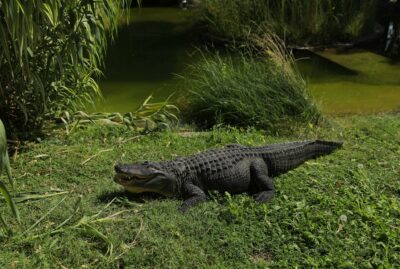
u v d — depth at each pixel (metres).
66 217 4.29
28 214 4.34
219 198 4.67
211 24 12.18
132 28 13.60
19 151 5.66
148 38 12.49
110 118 6.83
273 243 3.96
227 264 3.76
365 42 11.65
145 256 3.79
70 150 5.69
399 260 3.72
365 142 6.08
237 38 11.44
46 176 5.09
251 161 4.99
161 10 16.03
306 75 9.55
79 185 4.94
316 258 3.77
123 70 9.91
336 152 5.76
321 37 11.49
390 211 4.34
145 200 4.61
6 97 5.91
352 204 4.42
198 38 12.29
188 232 4.09
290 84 6.84
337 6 11.88
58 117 6.57
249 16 11.49
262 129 6.56
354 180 4.98
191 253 3.86
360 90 8.67
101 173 5.21
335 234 4.02
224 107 6.87
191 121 7.11
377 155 5.66
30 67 5.65
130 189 4.56
